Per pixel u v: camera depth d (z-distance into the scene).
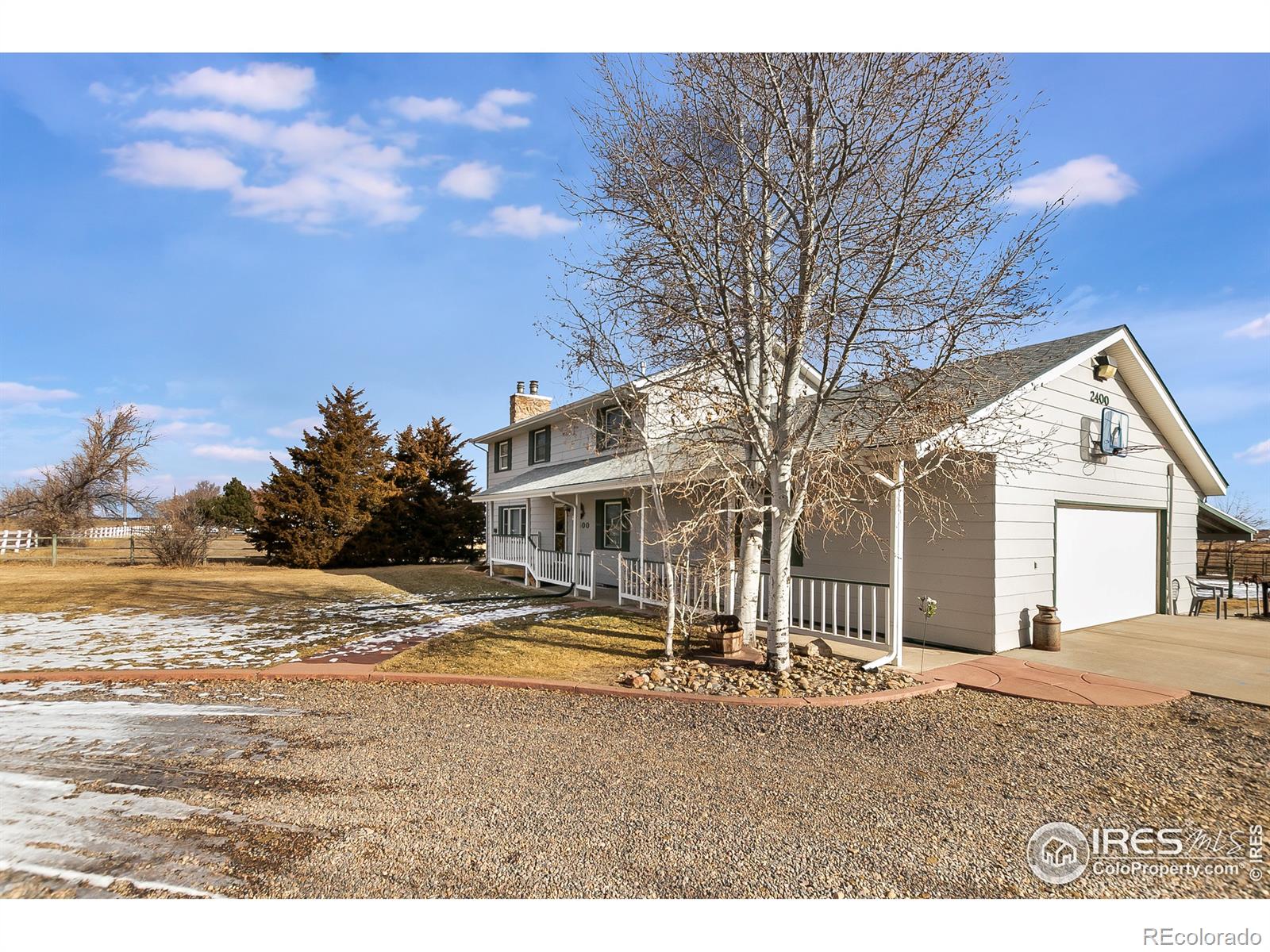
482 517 31.70
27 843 3.80
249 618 12.99
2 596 16.42
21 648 9.94
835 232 7.47
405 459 31.70
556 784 4.69
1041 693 7.11
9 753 5.42
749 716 6.41
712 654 9.00
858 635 10.05
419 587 18.92
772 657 7.89
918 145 7.32
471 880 3.38
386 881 3.37
